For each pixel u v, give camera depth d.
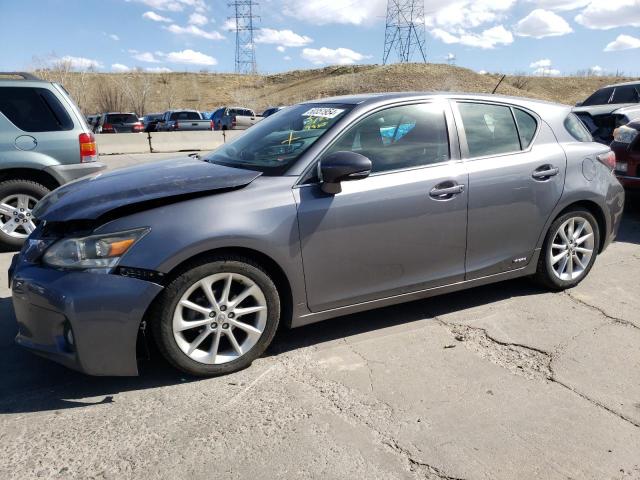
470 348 3.51
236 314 3.13
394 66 76.56
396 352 3.46
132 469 2.39
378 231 3.42
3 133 5.82
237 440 2.59
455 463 2.42
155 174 3.45
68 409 2.86
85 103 58.25
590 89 85.69
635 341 3.59
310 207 3.21
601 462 2.43
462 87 70.00
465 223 3.74
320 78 88.88
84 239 2.82
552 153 4.12
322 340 3.63
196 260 2.96
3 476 2.35
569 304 4.20
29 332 2.98
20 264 3.04
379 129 3.55
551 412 2.80
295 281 3.24
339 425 2.70
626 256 5.51
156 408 2.86
